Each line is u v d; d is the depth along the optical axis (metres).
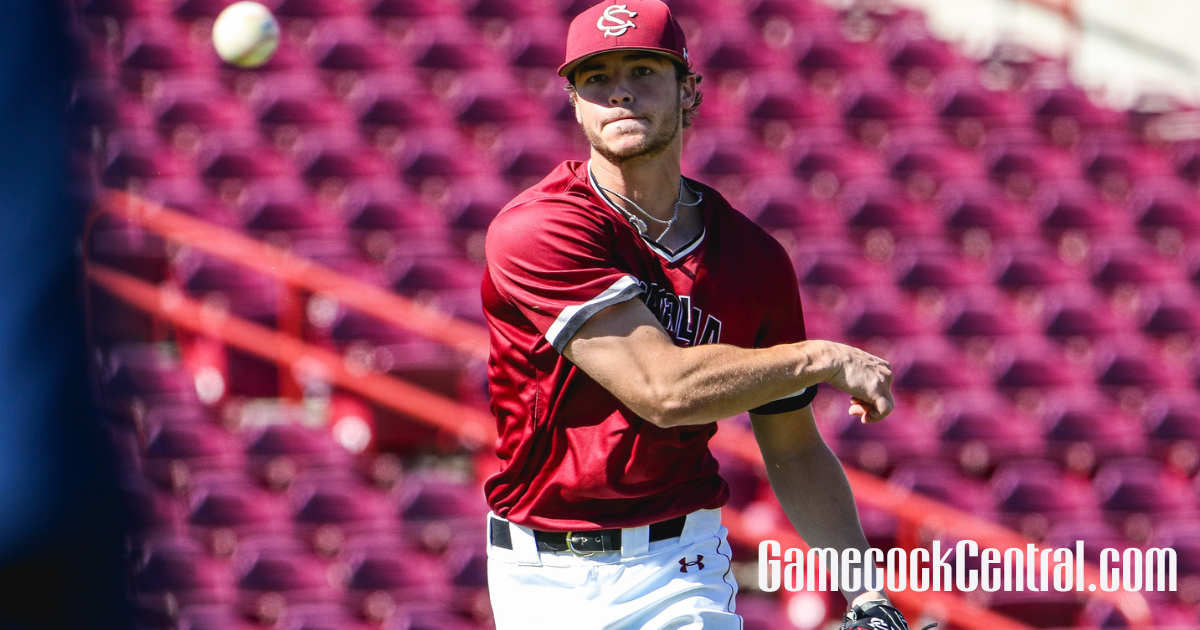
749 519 27.30
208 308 30.55
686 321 10.20
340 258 33.84
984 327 35.91
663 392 9.43
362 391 26.81
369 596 25.94
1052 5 47.06
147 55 41.75
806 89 44.84
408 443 28.91
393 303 28.39
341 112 40.91
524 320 10.14
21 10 7.69
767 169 41.28
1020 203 41.19
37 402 7.69
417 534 26.92
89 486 7.82
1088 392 34.66
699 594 10.48
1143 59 45.84
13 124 7.67
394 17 45.88
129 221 32.06
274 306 31.00
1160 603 28.94
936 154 42.00
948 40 47.81
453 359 30.33
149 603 25.36
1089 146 43.47
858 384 9.56
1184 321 37.00
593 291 9.64
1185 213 41.00
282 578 25.86
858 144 43.16
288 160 38.16
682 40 10.19
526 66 44.03
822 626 25.02
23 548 7.66
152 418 27.80
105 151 36.56
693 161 41.16
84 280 7.84
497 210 36.78
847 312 35.38
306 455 28.05
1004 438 32.06
